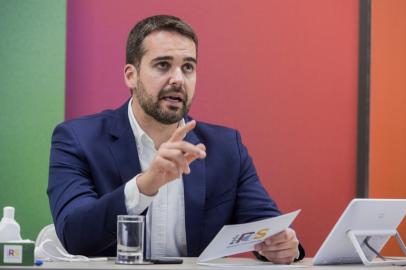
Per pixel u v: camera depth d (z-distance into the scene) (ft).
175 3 20.81
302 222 21.42
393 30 22.44
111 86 20.31
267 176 21.22
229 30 21.16
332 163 21.77
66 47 20.02
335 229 10.51
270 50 21.44
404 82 22.48
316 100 21.74
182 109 12.82
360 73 21.95
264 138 21.25
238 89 21.12
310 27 21.79
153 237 12.85
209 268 9.27
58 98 19.69
